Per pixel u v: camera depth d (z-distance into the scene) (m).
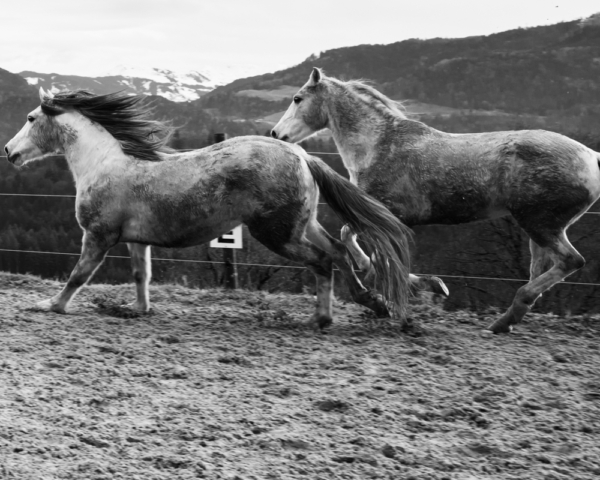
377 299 6.92
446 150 6.75
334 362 5.72
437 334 6.66
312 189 6.57
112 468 3.74
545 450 4.18
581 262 6.45
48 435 4.13
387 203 7.00
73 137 7.11
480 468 3.92
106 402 4.70
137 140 6.96
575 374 5.58
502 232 9.53
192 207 6.59
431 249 9.80
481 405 4.86
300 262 6.69
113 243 6.98
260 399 4.85
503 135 6.62
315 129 7.62
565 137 6.52
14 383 5.00
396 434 4.35
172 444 4.08
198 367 5.51
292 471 3.79
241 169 6.46
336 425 4.45
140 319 7.07
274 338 6.43
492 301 9.45
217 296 8.32
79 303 7.82
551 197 6.33
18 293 8.34
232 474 3.73
